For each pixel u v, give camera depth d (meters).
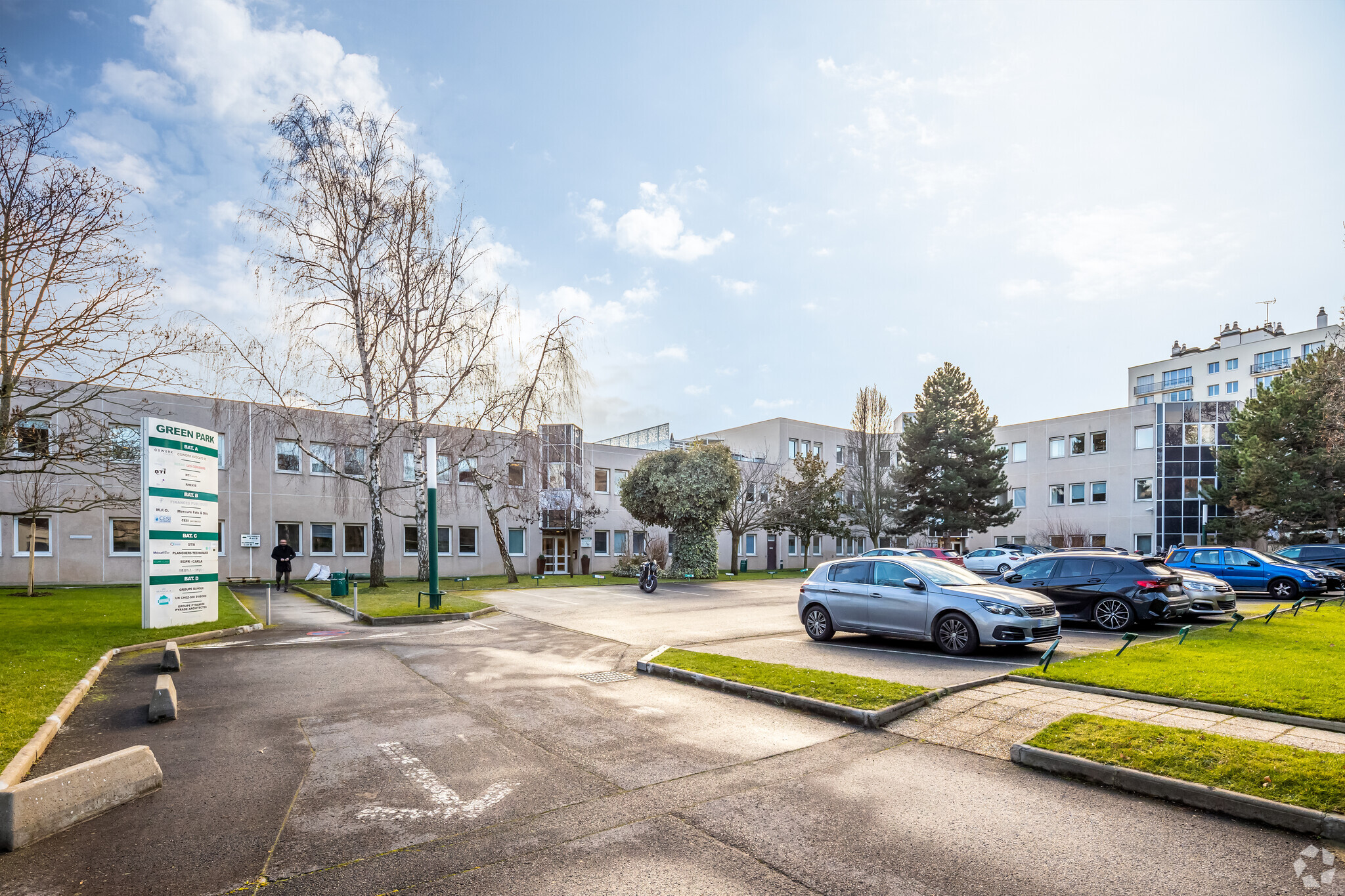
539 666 10.60
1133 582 14.09
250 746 6.56
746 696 8.54
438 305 23.88
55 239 14.13
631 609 18.81
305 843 4.51
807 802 5.25
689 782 5.65
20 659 9.70
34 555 22.81
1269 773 5.18
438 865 4.22
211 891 3.90
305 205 22.55
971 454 45.72
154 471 13.57
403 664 10.73
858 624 12.38
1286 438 33.69
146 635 12.55
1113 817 4.98
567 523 36.19
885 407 47.06
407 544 33.16
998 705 7.70
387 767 5.97
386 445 32.72
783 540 50.28
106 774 5.07
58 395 15.58
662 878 4.08
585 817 4.95
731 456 34.91
